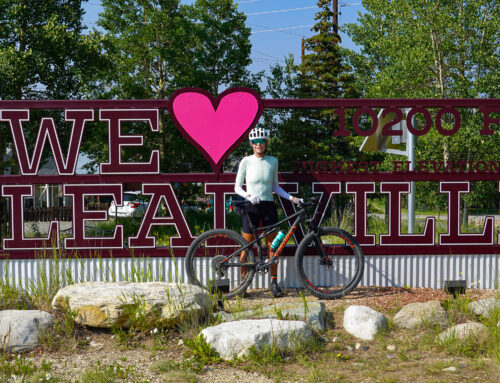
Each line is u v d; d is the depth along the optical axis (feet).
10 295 16.43
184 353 13.09
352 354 13.19
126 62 69.10
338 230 18.40
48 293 17.31
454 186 19.38
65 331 14.16
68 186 18.95
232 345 12.79
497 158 43.34
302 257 18.42
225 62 69.21
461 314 15.76
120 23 73.15
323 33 69.56
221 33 69.92
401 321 15.08
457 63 48.62
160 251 19.12
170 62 69.05
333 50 70.90
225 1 69.26
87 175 18.95
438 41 49.29
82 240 18.98
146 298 14.73
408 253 19.47
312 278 19.31
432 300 16.48
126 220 51.42
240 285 18.49
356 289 19.20
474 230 37.50
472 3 46.98
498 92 46.42
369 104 19.25
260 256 18.34
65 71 49.14
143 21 72.49
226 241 18.98
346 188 19.33
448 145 44.24
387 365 12.36
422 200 48.60
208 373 11.95
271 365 12.38
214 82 70.95
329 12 69.97
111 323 14.33
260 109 19.03
